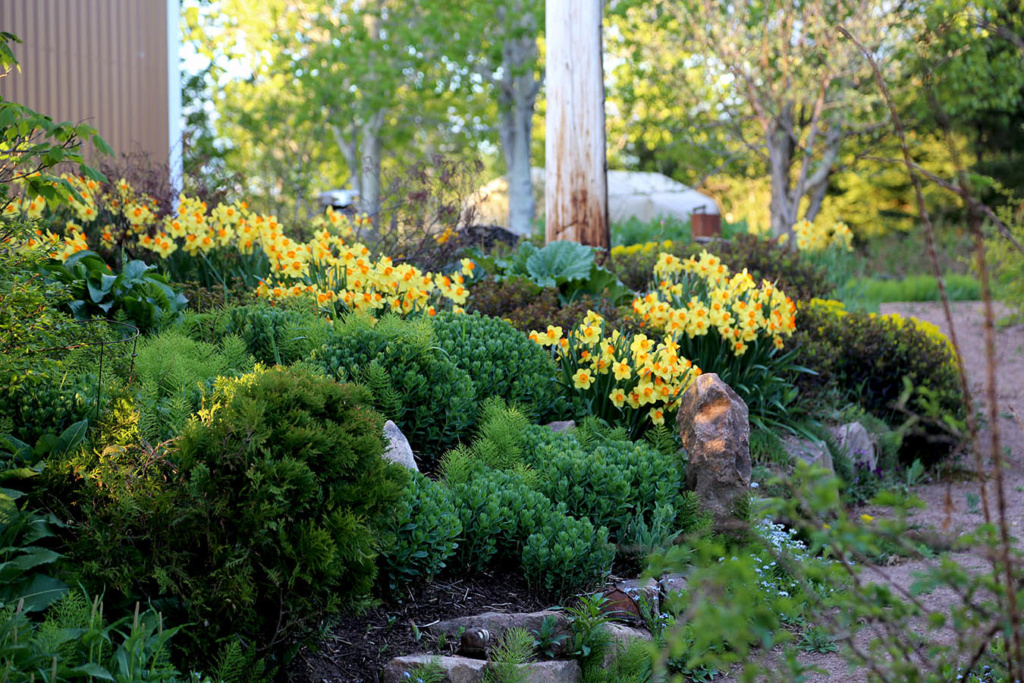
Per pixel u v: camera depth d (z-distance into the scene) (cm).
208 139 1792
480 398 478
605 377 520
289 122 1955
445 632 317
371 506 279
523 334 524
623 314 619
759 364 604
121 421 301
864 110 1667
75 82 885
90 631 234
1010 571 191
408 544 330
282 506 259
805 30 1445
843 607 210
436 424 447
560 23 884
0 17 816
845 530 184
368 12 1917
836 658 335
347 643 304
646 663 315
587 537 362
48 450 295
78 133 317
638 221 1644
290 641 274
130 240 620
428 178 768
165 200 677
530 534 362
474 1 1781
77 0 884
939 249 1814
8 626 230
